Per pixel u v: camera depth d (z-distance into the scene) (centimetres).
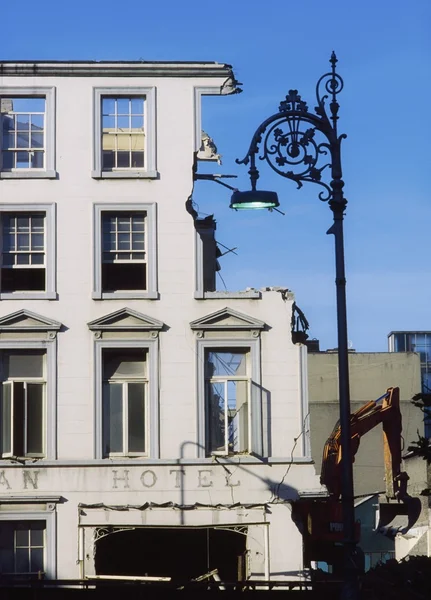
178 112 4178
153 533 4047
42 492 3944
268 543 3897
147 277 4088
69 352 4028
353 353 7462
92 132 4153
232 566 4053
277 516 3975
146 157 4156
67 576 3903
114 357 4059
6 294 4044
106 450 4000
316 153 2306
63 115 4159
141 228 4134
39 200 4106
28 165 4147
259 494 3988
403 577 3372
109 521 3934
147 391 4031
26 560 3922
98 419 3994
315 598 3319
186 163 4150
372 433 7194
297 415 4044
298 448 4025
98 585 3397
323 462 4144
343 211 2297
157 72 4181
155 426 4000
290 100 2311
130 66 4169
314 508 4003
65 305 4053
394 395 4362
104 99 4188
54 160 4131
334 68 2327
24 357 4050
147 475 3972
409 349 8719
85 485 3956
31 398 4022
